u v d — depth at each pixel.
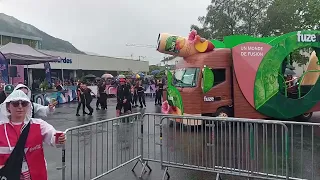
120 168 6.55
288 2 36.19
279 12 35.69
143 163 6.41
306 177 5.85
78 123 13.22
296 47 12.09
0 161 2.90
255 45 11.75
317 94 12.62
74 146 7.84
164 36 11.85
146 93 29.52
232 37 12.37
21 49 19.39
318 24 33.41
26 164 3.00
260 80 11.78
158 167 6.63
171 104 11.84
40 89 23.94
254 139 5.62
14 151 2.91
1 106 3.03
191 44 11.70
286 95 12.43
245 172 5.57
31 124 3.09
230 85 11.73
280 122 5.29
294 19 35.16
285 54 12.04
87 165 6.49
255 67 11.72
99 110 18.33
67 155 7.26
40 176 3.10
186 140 6.38
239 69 11.58
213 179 5.86
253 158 5.64
